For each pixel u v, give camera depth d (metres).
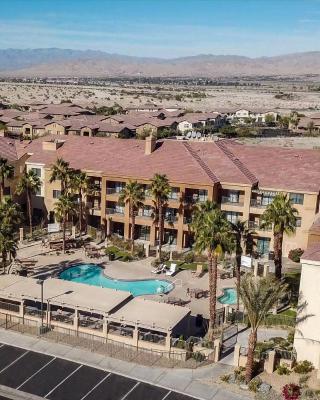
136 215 78.06
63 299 50.06
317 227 50.53
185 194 74.19
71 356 46.09
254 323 41.34
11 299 51.19
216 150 80.56
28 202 77.44
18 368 43.91
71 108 195.88
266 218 57.69
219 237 47.34
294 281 63.34
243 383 42.41
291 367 44.47
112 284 63.16
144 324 46.62
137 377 43.31
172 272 65.38
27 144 90.38
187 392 41.44
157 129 167.25
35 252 71.88
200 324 52.41
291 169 76.62
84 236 78.38
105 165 80.00
